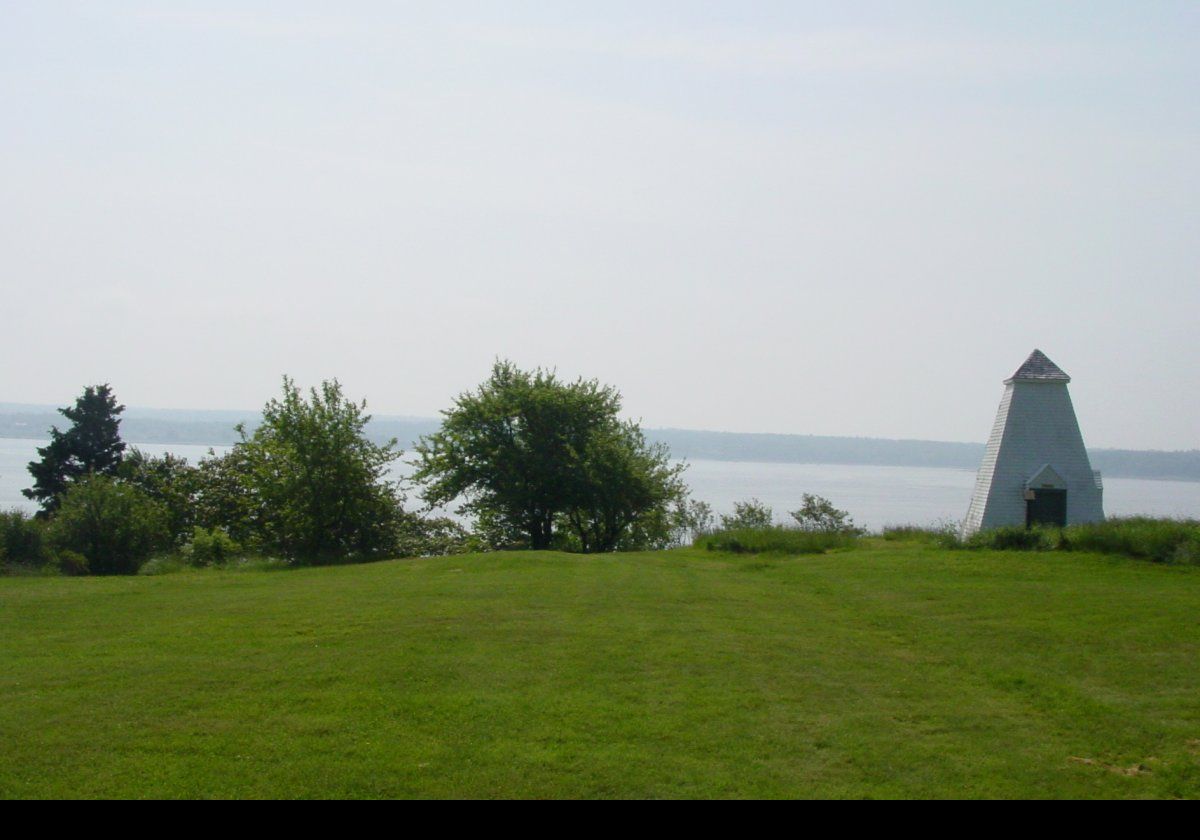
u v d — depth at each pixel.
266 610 18.94
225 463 46.50
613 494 44.06
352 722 11.38
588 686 12.87
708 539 31.41
